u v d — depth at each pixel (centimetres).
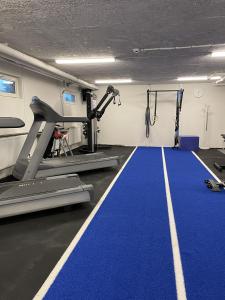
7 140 471
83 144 970
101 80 840
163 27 327
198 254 228
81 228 282
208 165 609
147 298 175
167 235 263
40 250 237
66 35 354
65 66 590
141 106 961
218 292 180
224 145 926
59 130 622
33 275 200
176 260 219
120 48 430
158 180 471
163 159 688
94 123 849
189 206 343
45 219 307
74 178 379
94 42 393
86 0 244
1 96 470
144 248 238
